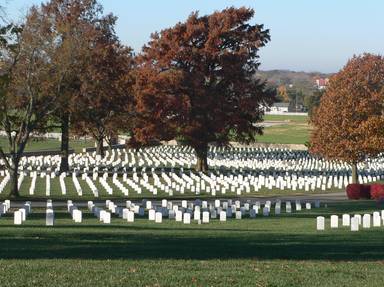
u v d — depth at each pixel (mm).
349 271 15961
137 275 14398
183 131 67812
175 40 69125
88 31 50344
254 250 20266
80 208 38531
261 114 72438
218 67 70000
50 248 19922
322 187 56781
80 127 64625
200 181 54500
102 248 20078
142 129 67000
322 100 57875
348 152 55281
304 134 146000
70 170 63438
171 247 20594
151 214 31641
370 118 53875
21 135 46094
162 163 78312
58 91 45719
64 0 57969
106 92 52750
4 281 13594
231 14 69312
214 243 22078
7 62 39406
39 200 43625
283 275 15000
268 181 55906
